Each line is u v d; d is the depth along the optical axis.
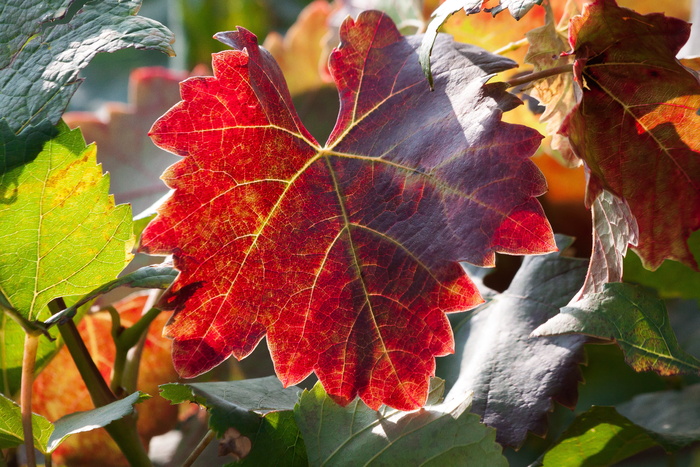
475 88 0.47
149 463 0.50
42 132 0.46
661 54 0.47
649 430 0.49
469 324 0.52
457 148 0.47
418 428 0.47
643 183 0.49
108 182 0.47
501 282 0.55
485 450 0.45
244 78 0.46
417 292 0.46
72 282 0.47
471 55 0.48
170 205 0.46
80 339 0.49
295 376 0.47
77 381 0.54
